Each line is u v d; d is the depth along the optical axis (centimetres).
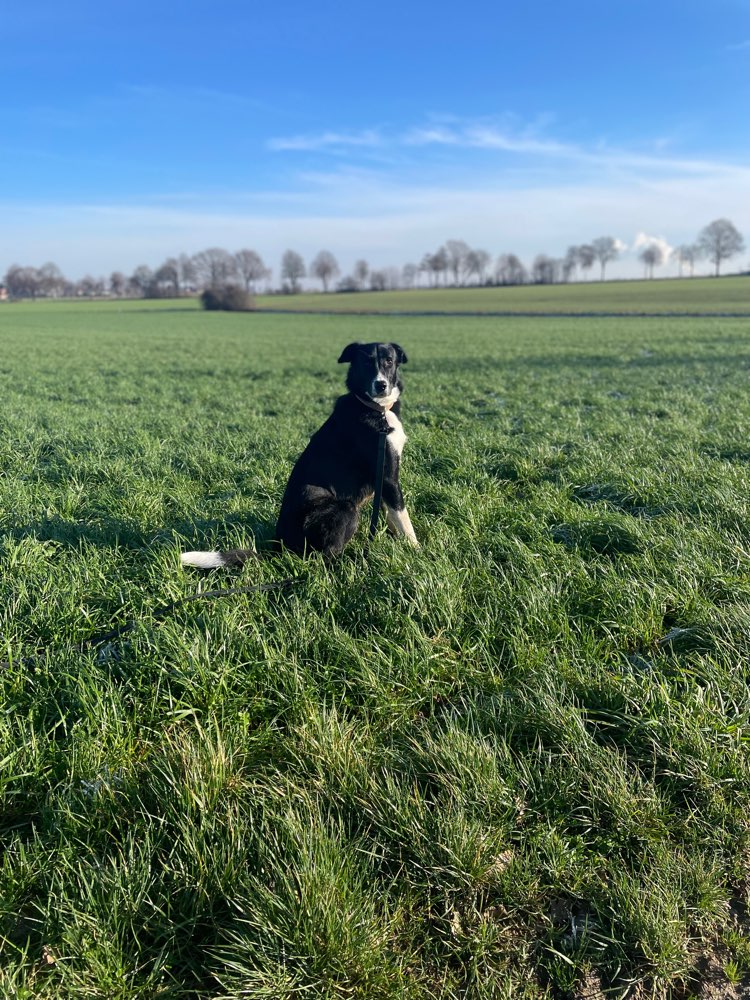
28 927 121
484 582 212
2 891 124
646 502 290
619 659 181
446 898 125
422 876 128
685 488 291
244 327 2542
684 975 115
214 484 335
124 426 478
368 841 135
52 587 210
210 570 229
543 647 182
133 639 180
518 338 1589
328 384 788
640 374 799
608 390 659
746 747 152
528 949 118
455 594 203
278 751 155
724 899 127
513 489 321
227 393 697
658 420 454
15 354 1311
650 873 129
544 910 125
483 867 128
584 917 123
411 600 198
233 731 157
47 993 109
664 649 186
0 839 138
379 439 246
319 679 174
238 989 107
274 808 140
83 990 107
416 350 1302
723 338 1358
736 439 386
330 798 143
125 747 154
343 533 242
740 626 184
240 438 425
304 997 107
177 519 285
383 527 263
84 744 150
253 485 328
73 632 190
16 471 362
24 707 165
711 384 670
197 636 177
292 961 111
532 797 145
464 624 194
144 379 838
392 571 218
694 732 152
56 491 317
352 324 2550
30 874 126
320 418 517
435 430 447
